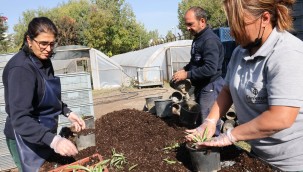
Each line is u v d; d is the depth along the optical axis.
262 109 1.74
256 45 1.68
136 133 4.90
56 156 3.58
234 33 1.68
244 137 1.81
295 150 1.73
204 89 4.49
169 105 5.64
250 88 1.75
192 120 5.00
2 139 5.27
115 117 5.66
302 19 8.71
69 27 32.62
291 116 1.56
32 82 2.49
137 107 10.88
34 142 2.42
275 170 1.88
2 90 5.15
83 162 2.88
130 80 17.78
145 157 3.46
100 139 4.64
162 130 4.93
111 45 35.97
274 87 1.58
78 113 5.63
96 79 17.45
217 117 2.39
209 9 35.94
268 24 1.64
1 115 5.21
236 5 1.60
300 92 1.54
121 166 3.28
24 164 2.66
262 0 1.56
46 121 2.78
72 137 4.43
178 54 17.16
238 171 2.53
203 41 4.28
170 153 3.48
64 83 5.46
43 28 2.48
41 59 2.64
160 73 16.61
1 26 20.89
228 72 2.25
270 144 1.78
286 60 1.55
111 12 37.34
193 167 2.81
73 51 17.34
